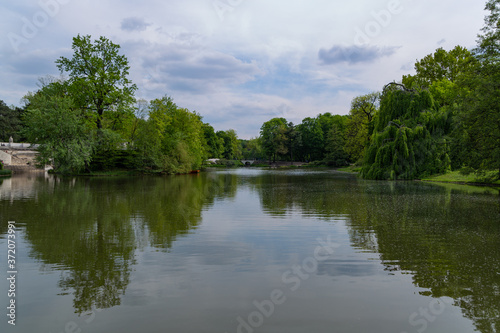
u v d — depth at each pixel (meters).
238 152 126.25
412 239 9.23
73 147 36.72
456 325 4.62
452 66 54.81
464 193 20.95
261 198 18.92
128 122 45.28
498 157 24.47
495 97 24.16
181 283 6.03
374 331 4.44
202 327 4.52
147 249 8.19
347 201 17.42
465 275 6.44
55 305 5.17
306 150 103.12
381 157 35.09
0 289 5.78
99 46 42.16
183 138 57.31
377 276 6.40
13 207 14.73
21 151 58.12
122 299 5.37
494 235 9.68
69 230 10.27
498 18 25.22
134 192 21.70
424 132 33.81
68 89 41.56
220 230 10.38
